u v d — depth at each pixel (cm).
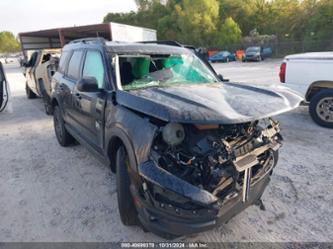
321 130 565
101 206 324
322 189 342
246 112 228
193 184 217
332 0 2998
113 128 273
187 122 206
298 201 319
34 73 894
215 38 4456
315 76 571
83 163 448
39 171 424
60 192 359
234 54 3534
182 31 4806
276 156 313
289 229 274
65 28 2227
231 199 231
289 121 637
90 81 303
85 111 365
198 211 216
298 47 3241
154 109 228
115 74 312
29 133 630
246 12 4850
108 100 298
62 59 520
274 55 3450
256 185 260
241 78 1423
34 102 1030
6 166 447
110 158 305
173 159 220
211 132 237
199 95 264
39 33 2484
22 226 293
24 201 341
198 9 4550
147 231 272
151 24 5781
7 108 897
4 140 584
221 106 233
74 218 303
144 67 343
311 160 423
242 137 249
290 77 612
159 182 208
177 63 370
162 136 223
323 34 3005
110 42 373
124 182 260
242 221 288
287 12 3800
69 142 522
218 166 221
